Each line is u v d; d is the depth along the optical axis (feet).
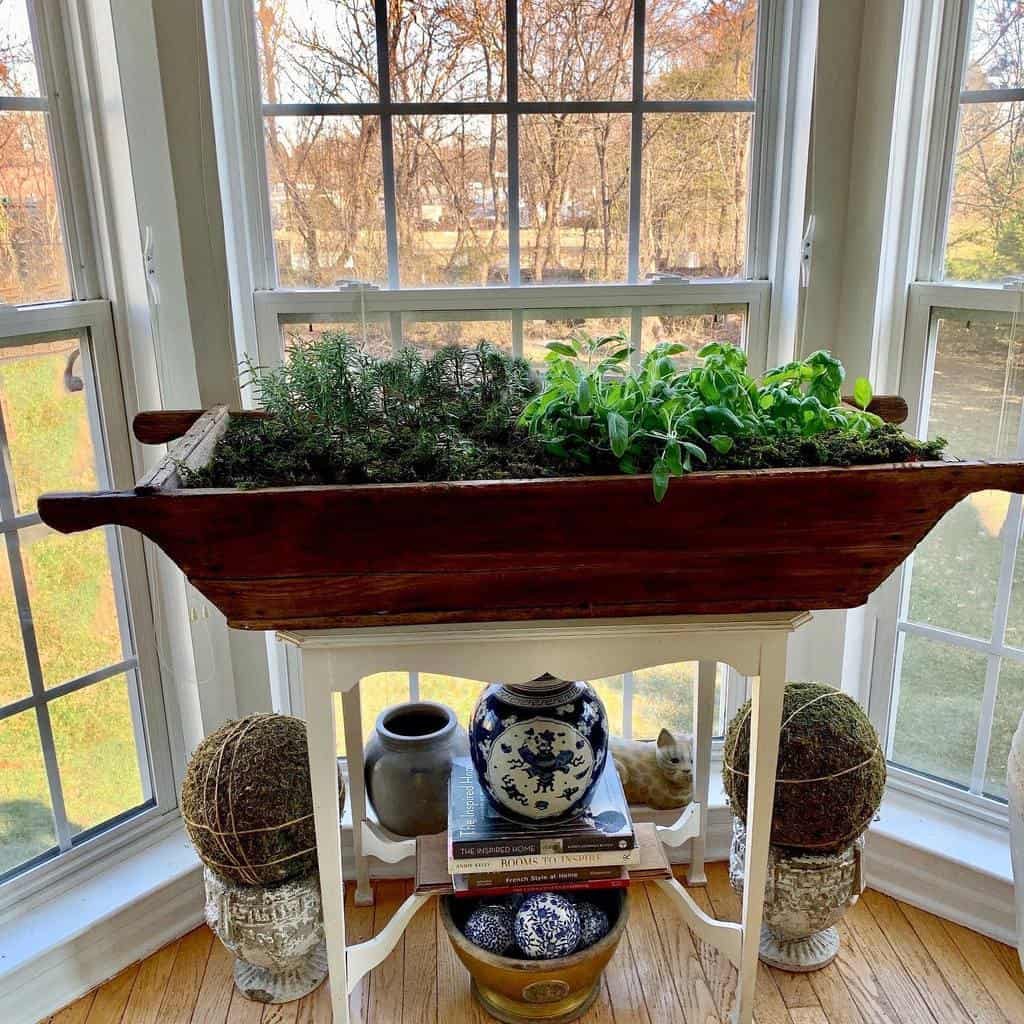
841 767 4.79
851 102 5.16
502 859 4.54
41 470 5.03
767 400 4.06
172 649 5.62
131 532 5.36
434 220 5.46
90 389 5.17
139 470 5.38
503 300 5.52
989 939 5.49
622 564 3.61
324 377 4.25
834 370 4.14
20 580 5.02
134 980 5.29
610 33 5.24
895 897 5.82
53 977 5.07
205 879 5.05
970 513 5.47
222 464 3.81
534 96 5.31
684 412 3.79
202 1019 5.05
